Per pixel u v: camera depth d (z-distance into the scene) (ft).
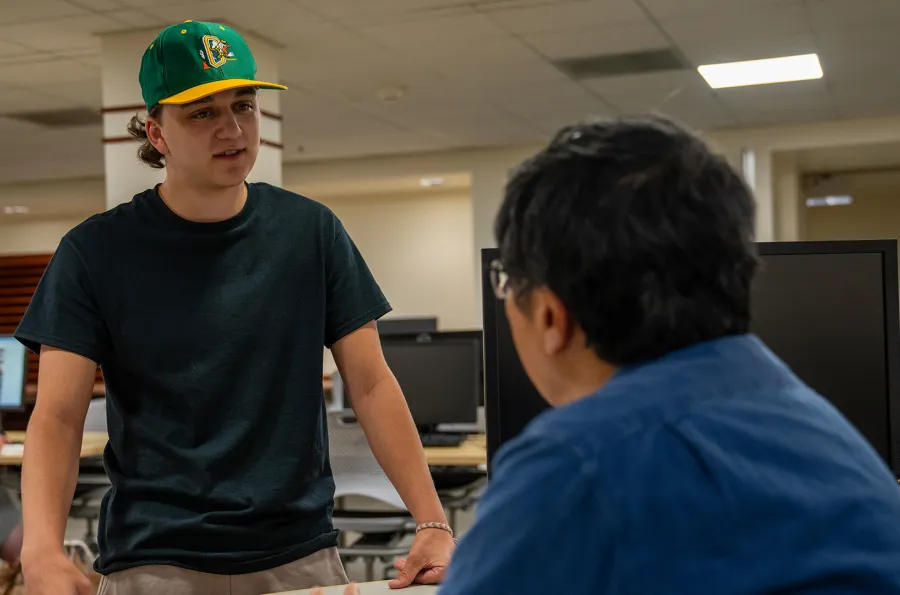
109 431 4.93
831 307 5.04
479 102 24.12
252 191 5.07
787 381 2.19
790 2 16.31
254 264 4.91
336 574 4.94
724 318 2.13
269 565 4.71
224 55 4.67
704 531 1.84
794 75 21.65
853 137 27.43
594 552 1.87
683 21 17.34
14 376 15.40
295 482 4.84
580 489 1.91
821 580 1.82
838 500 1.90
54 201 37.06
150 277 4.78
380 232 37.24
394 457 4.90
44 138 27.22
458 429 13.50
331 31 17.58
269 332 4.88
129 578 4.61
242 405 4.79
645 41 18.65
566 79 21.77
